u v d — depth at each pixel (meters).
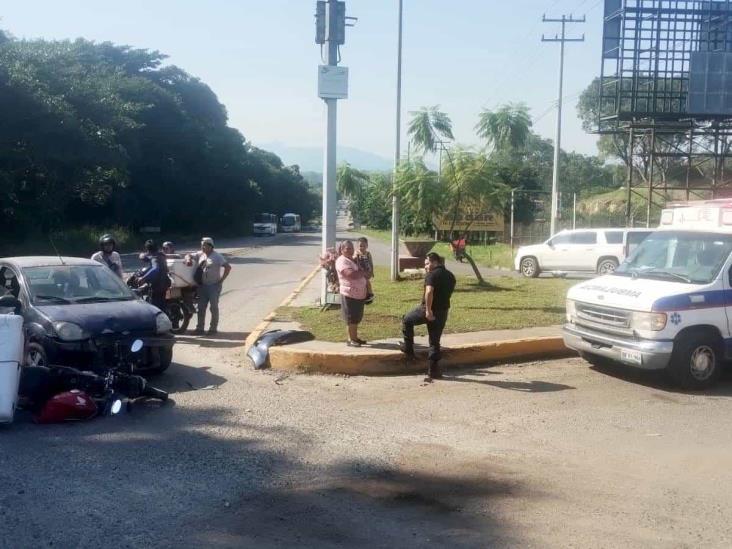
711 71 31.23
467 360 10.68
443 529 5.16
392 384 9.52
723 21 32.03
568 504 5.65
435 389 9.27
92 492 5.72
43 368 7.95
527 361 11.06
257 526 5.16
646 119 33.53
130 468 6.27
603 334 9.94
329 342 11.07
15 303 8.29
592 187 77.81
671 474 6.35
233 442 7.04
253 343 11.12
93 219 58.72
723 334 9.43
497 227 49.25
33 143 37.31
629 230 25.88
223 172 75.25
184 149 66.50
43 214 43.81
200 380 9.62
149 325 9.41
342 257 10.79
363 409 8.32
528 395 9.02
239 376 9.88
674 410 8.45
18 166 39.31
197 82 77.88
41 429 7.36
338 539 4.96
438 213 18.83
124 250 49.66
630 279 10.27
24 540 4.84
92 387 8.12
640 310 9.34
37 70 38.06
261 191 95.50
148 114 61.78
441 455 6.79
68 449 6.75
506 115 17.70
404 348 10.13
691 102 31.34
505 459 6.70
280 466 6.41
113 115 41.81
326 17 14.77
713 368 9.42
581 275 26.34
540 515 5.43
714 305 9.41
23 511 5.32
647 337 9.26
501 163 20.56
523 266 27.16
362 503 5.62
